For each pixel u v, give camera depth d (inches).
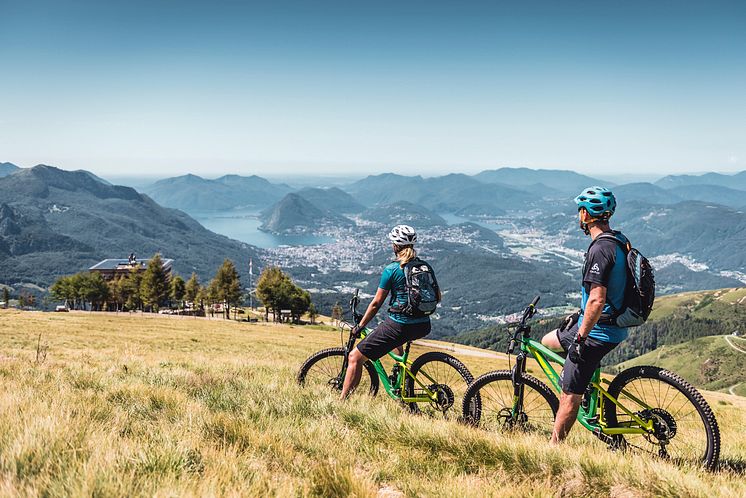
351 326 283.7
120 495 124.7
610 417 210.1
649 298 187.5
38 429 159.6
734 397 1467.8
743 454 231.0
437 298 254.2
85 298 5187.0
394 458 184.4
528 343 228.7
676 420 201.0
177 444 162.4
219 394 271.6
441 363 259.3
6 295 7116.1
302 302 4864.7
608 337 193.5
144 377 332.8
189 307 5561.0
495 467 180.9
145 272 4985.2
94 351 807.1
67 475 131.6
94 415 203.9
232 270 4936.0
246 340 2237.9
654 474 167.0
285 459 171.5
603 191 193.6
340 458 177.5
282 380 334.0
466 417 243.9
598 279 188.1
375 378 288.2
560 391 209.8
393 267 254.2
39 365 372.2
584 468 174.6
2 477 130.7
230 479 144.2
